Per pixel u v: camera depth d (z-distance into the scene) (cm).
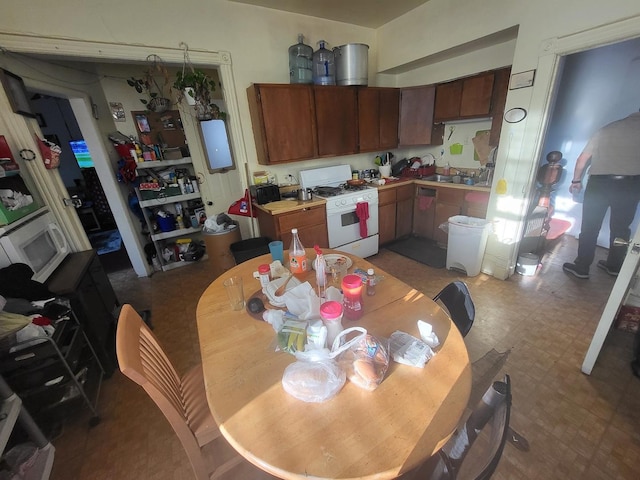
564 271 261
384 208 322
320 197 284
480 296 233
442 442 66
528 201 225
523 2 193
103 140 269
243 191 288
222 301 130
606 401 139
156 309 250
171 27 214
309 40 274
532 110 203
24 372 129
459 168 326
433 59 286
